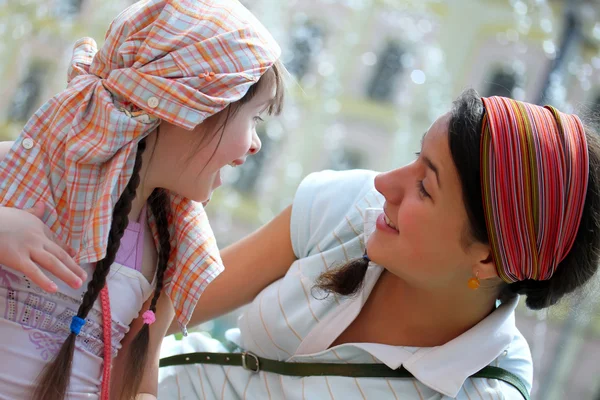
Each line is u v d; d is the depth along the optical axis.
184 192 1.26
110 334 1.22
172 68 1.14
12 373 1.15
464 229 1.22
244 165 5.84
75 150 1.12
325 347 1.35
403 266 1.26
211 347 1.53
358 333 1.37
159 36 1.15
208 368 1.45
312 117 5.88
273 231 1.51
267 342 1.39
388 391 1.30
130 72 1.13
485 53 5.96
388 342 1.35
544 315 1.38
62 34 5.03
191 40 1.16
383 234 1.28
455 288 1.29
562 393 5.02
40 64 5.04
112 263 1.22
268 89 1.28
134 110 1.15
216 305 1.48
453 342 1.30
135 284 1.28
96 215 1.12
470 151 1.20
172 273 1.33
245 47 1.20
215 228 5.69
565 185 1.19
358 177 1.49
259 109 1.29
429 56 6.00
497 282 1.31
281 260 1.49
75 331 1.17
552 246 1.22
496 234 1.21
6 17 4.93
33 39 4.99
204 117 1.15
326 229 1.44
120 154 1.13
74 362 1.21
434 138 1.25
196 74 1.15
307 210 1.48
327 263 1.40
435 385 1.27
